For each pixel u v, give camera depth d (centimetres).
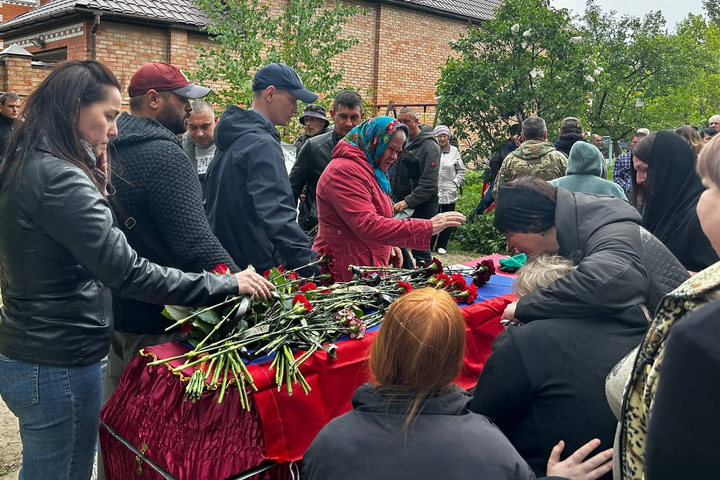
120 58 1117
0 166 200
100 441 234
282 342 220
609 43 1427
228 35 903
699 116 1598
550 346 192
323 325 236
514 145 870
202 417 200
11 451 352
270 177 306
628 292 200
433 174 658
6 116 735
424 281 306
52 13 1102
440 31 1623
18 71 1061
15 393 201
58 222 189
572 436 186
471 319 281
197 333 226
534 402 193
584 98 1005
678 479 99
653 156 321
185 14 1162
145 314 258
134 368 226
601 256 208
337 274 336
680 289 124
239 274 226
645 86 1448
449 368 147
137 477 217
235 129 318
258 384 206
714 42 2022
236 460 200
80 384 206
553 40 946
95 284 210
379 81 1527
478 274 326
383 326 153
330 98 953
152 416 211
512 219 241
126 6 1098
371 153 332
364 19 1493
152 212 243
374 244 339
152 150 242
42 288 197
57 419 203
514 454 144
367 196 325
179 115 272
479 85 970
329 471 143
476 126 1016
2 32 1307
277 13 1273
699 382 96
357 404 154
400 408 146
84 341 205
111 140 241
